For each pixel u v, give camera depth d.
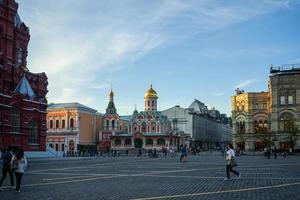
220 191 23.80
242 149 129.00
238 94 137.88
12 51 85.75
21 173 24.45
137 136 152.25
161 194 22.56
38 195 22.61
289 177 32.97
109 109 155.88
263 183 28.23
